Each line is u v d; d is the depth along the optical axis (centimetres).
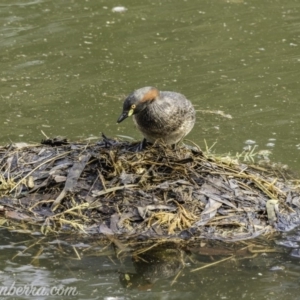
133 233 1107
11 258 1062
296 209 1176
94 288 991
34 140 1455
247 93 1656
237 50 1847
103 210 1141
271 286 994
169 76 1720
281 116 1573
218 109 1597
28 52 1833
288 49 1855
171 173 1188
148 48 1858
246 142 1474
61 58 1805
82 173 1199
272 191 1200
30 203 1178
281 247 1087
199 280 1010
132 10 2077
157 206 1134
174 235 1103
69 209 1147
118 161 1198
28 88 1672
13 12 2041
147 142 1301
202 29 1958
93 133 1490
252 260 1056
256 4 2119
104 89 1667
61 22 1989
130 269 1038
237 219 1130
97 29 1955
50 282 1004
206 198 1155
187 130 1288
